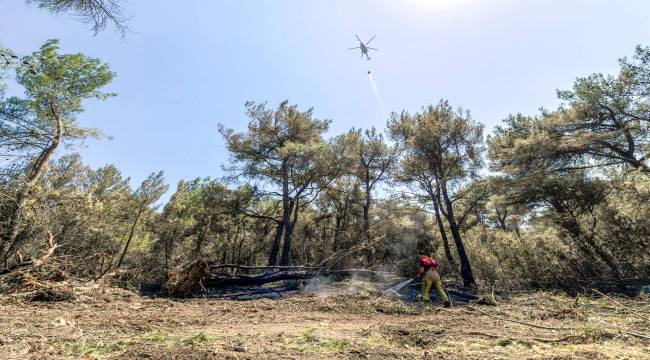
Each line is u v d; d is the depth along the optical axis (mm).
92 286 8000
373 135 19375
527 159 14062
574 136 13414
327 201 21062
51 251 8750
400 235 15562
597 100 13047
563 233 13031
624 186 11312
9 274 7410
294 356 3090
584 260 11703
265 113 19031
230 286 11102
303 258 21109
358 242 15328
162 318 5223
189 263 10117
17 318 4574
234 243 20938
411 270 13961
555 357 2947
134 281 12391
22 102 10016
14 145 10508
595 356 2947
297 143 17641
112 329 4211
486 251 15516
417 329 4492
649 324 4816
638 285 9867
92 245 11945
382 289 10008
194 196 17609
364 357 3123
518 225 21203
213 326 4762
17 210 8281
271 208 21266
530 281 12680
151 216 15812
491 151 16297
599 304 7312
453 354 3199
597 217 12453
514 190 14477
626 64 12570
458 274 15047
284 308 6824
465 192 15578
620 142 13523
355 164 18703
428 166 15547
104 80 10680
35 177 9414
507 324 5172
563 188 13539
